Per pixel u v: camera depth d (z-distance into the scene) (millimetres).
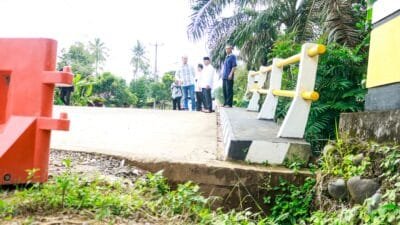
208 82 13195
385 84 4176
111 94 31406
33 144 3242
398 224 2607
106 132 7230
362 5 8797
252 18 15234
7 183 3100
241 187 4039
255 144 4504
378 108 4340
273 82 7090
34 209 2754
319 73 6305
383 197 2928
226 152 4684
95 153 4797
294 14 13961
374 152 3557
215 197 3797
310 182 3922
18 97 3320
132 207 3014
